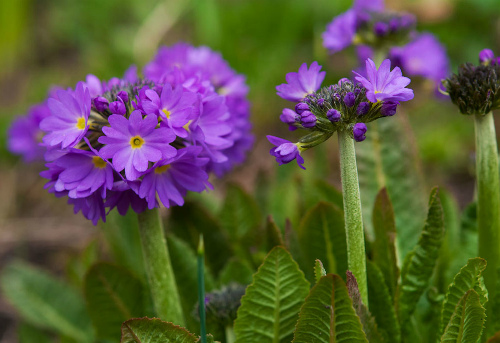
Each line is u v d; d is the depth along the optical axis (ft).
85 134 1.40
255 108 3.45
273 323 1.43
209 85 1.47
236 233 1.81
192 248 1.73
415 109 3.27
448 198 1.79
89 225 2.89
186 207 1.72
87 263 1.85
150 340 1.37
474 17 3.52
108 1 4.32
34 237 2.83
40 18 4.66
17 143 2.48
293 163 2.10
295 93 1.36
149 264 1.47
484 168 1.46
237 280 1.63
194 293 1.62
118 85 1.47
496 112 3.15
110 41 3.90
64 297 1.85
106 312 1.60
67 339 1.81
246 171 3.10
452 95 1.44
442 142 3.04
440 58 2.11
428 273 1.48
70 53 4.39
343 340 1.34
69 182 1.35
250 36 3.67
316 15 3.75
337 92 1.32
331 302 1.31
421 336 1.57
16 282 1.85
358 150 1.72
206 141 1.43
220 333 1.53
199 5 3.65
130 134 1.34
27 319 1.84
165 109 1.36
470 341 1.38
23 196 3.18
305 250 1.59
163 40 4.27
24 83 4.13
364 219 1.69
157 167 1.38
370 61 1.30
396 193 1.71
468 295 1.33
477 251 1.56
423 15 3.43
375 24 1.87
